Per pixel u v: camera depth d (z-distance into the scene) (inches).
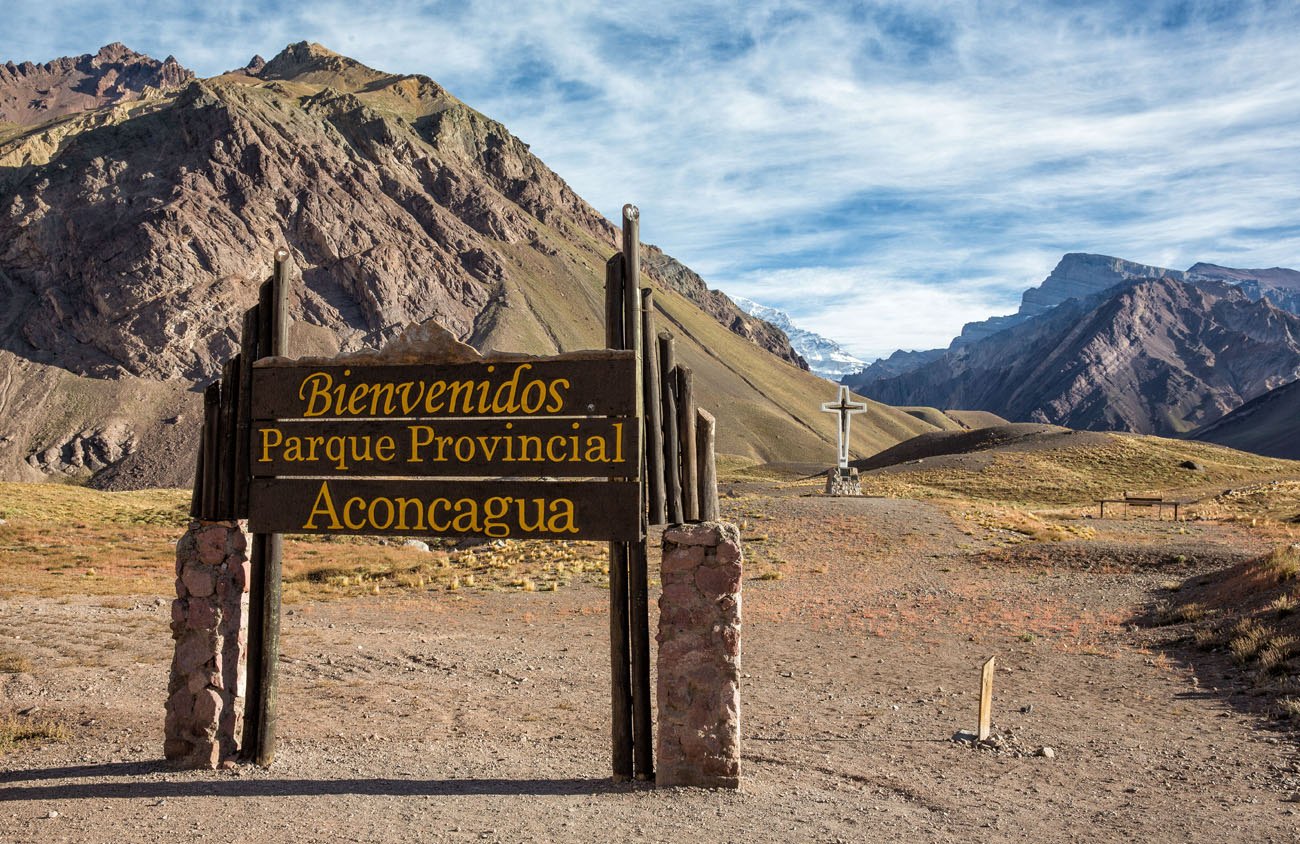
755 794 258.1
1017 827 248.2
